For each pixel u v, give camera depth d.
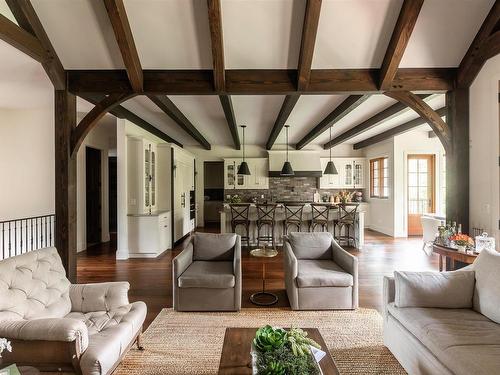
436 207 7.28
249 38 3.09
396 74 3.41
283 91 3.42
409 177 7.40
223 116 5.58
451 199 3.55
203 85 3.42
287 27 3.00
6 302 1.79
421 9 2.90
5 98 4.32
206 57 3.28
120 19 2.79
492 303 1.95
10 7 2.72
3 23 2.44
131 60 3.11
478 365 1.47
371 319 2.91
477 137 3.37
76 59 3.29
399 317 2.13
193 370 2.12
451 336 1.74
